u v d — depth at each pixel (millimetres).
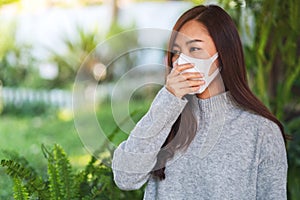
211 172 1620
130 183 1630
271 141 1660
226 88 1676
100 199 2426
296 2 2910
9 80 8844
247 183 1630
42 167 3113
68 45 9289
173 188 1633
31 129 7223
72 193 2199
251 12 3111
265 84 3324
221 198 1606
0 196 2754
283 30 3076
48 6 9305
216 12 1630
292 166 3129
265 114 1675
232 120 1659
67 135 6738
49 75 9250
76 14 9477
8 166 2084
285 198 1676
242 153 1626
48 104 8789
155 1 8875
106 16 9570
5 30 9008
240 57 1654
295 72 3180
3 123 7738
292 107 3656
